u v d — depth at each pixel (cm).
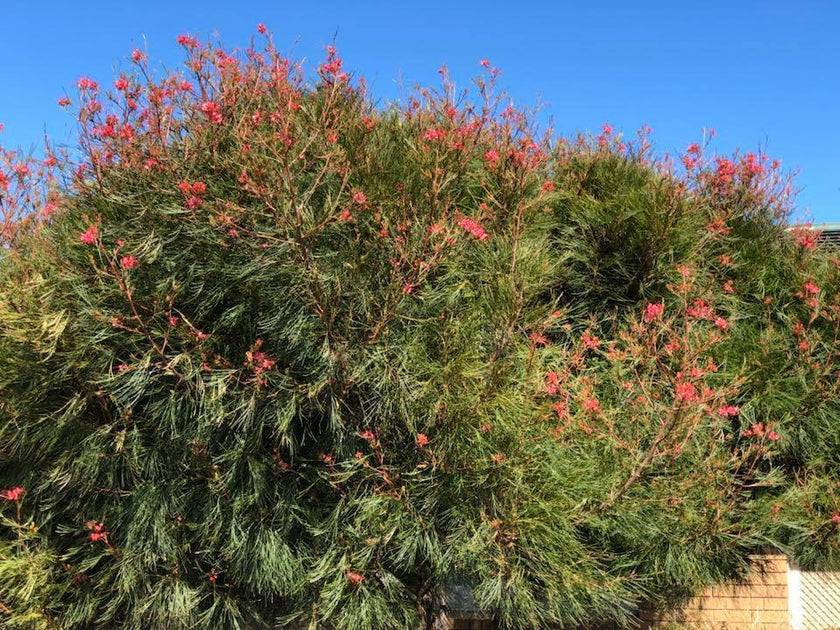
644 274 584
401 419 462
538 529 441
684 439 447
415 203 489
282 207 427
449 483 457
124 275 423
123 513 460
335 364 444
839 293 593
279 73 499
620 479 467
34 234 505
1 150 537
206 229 446
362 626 451
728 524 520
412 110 555
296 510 479
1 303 445
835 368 574
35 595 451
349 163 478
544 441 452
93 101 462
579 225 598
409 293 447
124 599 473
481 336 468
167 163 459
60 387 462
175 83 484
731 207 645
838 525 536
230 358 464
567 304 591
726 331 566
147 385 461
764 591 690
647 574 523
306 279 429
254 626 499
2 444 473
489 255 485
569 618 495
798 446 573
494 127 543
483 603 458
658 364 521
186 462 457
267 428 478
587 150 648
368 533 460
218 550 472
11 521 450
